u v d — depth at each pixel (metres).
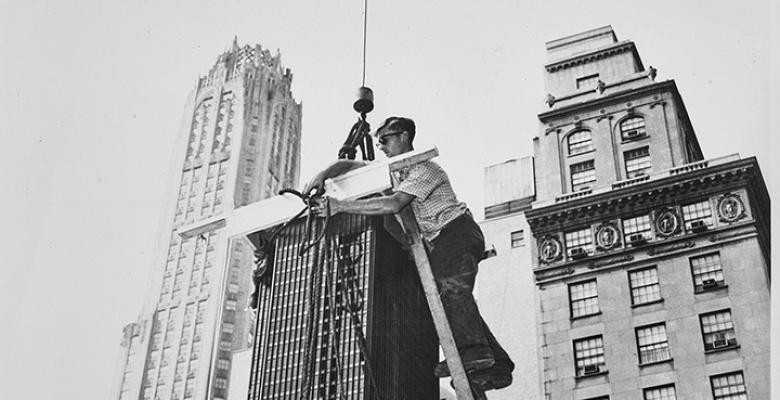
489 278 32.25
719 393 29.02
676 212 32.91
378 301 32.66
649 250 32.56
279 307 35.41
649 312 31.28
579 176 35.25
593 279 32.41
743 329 29.72
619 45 37.41
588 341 31.14
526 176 35.59
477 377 29.89
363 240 33.59
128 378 65.50
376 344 32.22
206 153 70.56
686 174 33.31
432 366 32.12
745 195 32.12
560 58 38.16
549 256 33.19
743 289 30.47
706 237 32.03
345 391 32.12
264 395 34.41
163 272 67.94
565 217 33.81
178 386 64.25
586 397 30.08
